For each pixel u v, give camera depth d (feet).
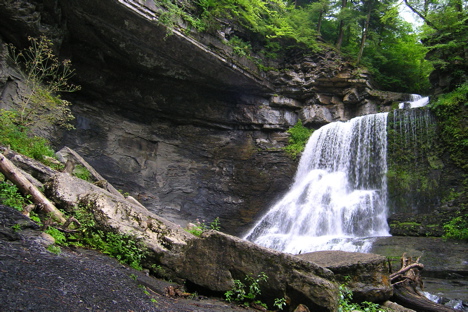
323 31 101.76
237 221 76.59
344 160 72.08
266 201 77.15
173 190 77.56
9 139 34.91
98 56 67.36
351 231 58.90
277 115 82.84
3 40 55.67
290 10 95.66
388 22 90.94
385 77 90.27
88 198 23.35
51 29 57.41
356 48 99.60
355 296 22.86
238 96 82.02
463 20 70.64
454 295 30.68
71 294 12.79
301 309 18.01
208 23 66.54
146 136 78.59
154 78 73.51
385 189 63.93
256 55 79.92
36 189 22.38
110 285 15.21
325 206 64.13
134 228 22.47
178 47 64.49
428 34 76.64
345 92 81.20
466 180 56.59
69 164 32.45
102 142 72.28
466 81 66.64
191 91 77.61
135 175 74.84
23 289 11.84
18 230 17.19
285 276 19.03
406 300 25.00
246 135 83.56
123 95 73.92
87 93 71.56
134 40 63.16
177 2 64.18
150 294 16.66
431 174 60.70
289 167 78.84
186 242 22.29
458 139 59.21
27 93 56.49
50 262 15.15
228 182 79.77
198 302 18.30
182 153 80.74
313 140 79.05
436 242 44.88
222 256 20.35
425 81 96.73
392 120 67.92
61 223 21.50
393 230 54.80
